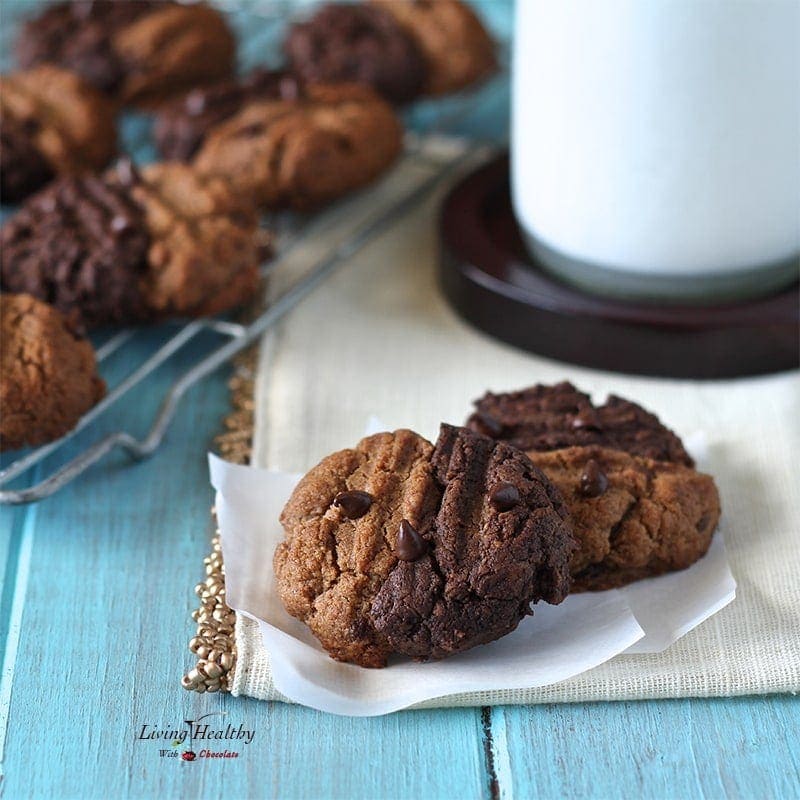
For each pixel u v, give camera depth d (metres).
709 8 0.46
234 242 0.50
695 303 0.50
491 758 0.40
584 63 0.47
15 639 0.43
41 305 0.47
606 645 0.41
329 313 0.53
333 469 0.42
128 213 0.50
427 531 0.41
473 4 0.69
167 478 0.47
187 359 0.51
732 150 0.47
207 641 0.42
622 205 0.48
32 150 0.55
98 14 0.60
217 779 0.40
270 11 0.68
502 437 0.45
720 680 0.41
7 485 0.46
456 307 0.53
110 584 0.44
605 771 0.40
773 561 0.43
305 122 0.54
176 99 0.60
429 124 0.63
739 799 0.39
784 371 0.50
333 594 0.40
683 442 0.47
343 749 0.40
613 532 0.42
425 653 0.40
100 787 0.40
